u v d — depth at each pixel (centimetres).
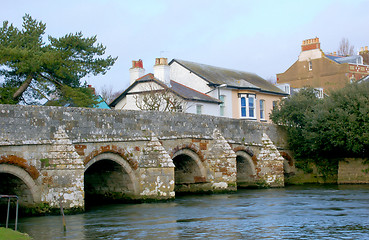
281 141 4538
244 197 3362
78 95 3794
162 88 4956
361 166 4434
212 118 3700
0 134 2270
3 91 3669
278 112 4709
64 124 2556
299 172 4675
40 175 2420
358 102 4212
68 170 2448
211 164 3609
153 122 3133
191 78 5472
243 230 2055
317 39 8075
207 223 2252
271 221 2292
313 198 3256
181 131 3369
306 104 4672
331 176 4594
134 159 2989
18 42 3684
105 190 3183
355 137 4138
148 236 1936
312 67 8056
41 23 3994
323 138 4338
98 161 3020
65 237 1923
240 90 5562
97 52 4006
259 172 4147
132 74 5319
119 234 1983
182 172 3703
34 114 2417
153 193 3014
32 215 2442
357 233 1958
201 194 3616
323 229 2056
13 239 1694
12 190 2494
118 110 2894
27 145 2372
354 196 3347
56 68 3753
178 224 2228
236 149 3912
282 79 8469
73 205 2458
